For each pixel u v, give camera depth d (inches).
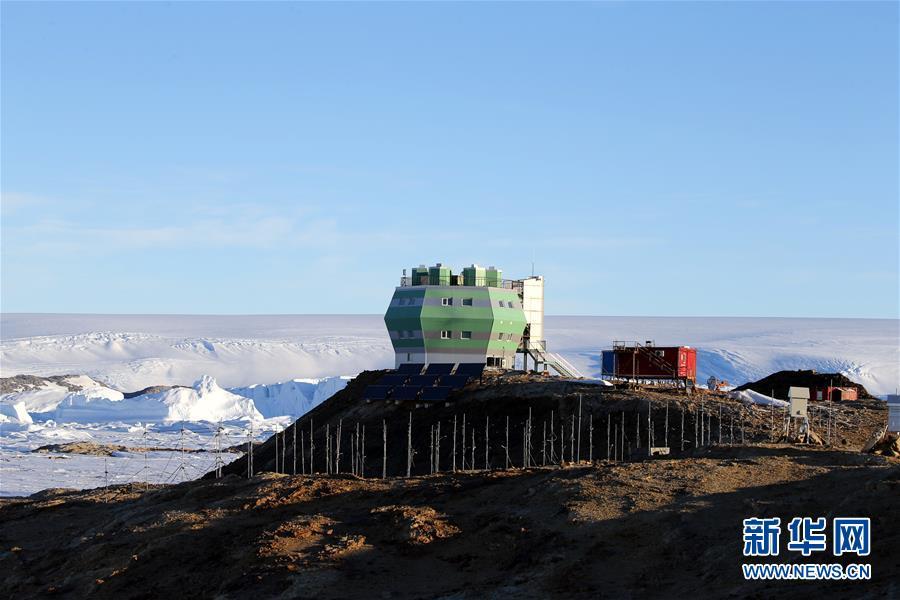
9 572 3560.5
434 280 7180.1
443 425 6122.1
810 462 3356.3
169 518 3531.0
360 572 2775.6
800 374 7455.7
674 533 2682.1
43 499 4847.4
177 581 2977.4
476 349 6993.1
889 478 2787.9
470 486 3474.4
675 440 5260.8
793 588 2258.9
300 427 6988.2
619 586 2465.6
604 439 5511.8
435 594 2603.3
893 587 2143.2
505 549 2815.0
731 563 2431.1
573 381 6230.3
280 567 2847.0
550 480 3292.3
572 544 2736.2
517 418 5959.6
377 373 7224.4
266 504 3535.9
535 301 7445.9
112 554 3319.4
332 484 3740.2
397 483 3686.0
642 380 6461.6
